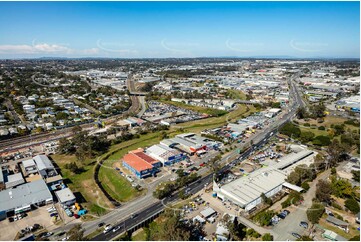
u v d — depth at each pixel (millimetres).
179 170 65750
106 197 58719
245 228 46500
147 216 50719
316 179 64188
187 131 105812
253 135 99625
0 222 49062
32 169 70188
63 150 83562
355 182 61219
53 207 53406
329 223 47625
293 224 47594
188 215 50562
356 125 105562
